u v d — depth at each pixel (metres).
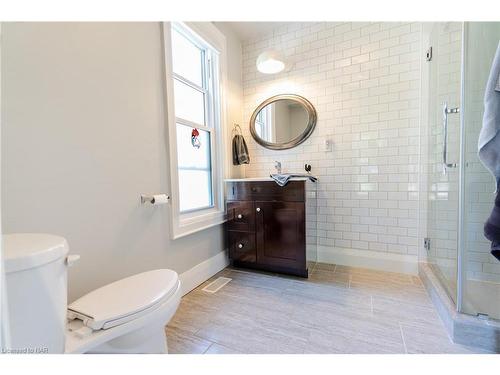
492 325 1.16
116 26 1.34
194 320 1.47
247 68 2.73
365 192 2.25
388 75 2.12
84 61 1.19
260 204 2.14
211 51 2.25
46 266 0.70
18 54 0.96
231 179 2.34
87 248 1.20
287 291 1.84
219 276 2.15
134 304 0.94
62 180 1.10
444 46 1.69
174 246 1.76
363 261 2.28
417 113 2.03
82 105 1.18
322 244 2.44
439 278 1.72
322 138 2.40
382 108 2.15
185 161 2.01
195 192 2.13
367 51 2.19
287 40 2.51
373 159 2.21
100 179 1.26
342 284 1.93
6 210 0.93
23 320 0.66
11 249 0.69
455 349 1.18
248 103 2.74
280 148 2.56
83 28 1.19
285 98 2.52
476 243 1.38
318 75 2.39
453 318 1.24
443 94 1.71
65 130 1.11
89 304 0.93
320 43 2.37
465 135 1.34
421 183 2.04
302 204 1.99
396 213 2.15
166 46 1.65
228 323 1.44
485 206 1.38
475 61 1.32
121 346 0.94
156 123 1.60
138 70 1.47
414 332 1.32
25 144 0.98
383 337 1.28
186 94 2.05
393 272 2.16
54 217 1.07
